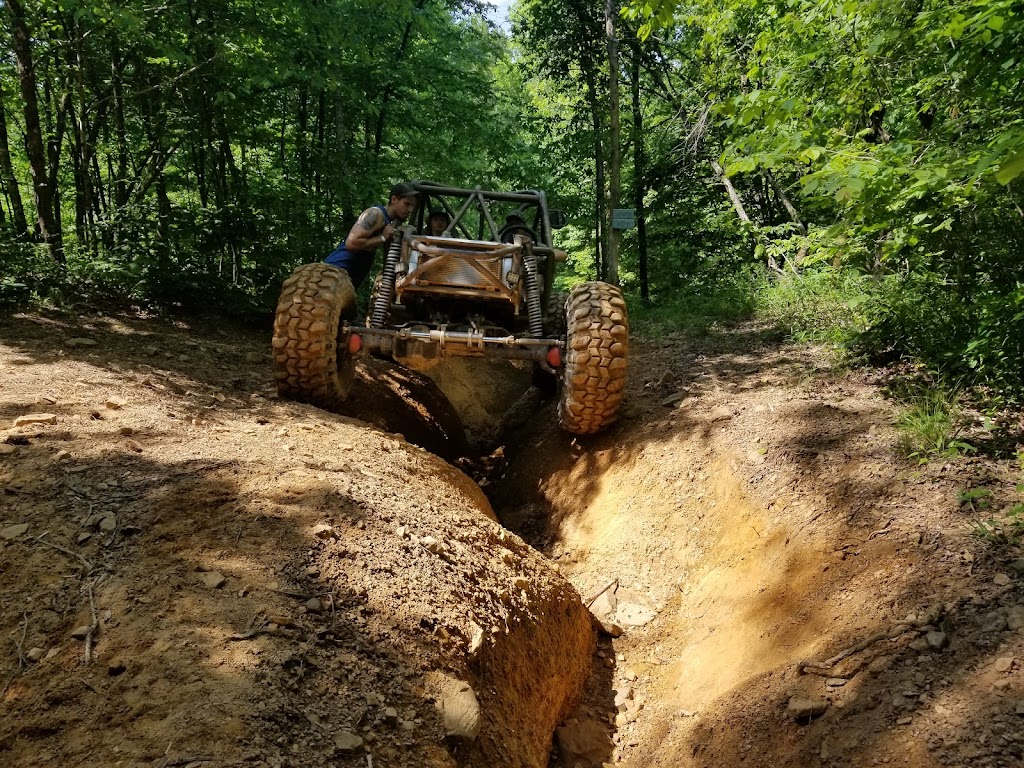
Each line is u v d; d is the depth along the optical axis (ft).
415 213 21.06
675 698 9.53
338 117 30.40
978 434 11.00
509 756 7.13
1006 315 11.67
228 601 7.00
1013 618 7.07
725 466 12.82
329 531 8.43
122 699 5.73
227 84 26.25
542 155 41.60
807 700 7.42
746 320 24.56
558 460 16.99
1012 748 5.76
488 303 17.07
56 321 18.60
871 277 19.35
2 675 5.88
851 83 15.26
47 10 21.54
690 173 37.14
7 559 7.17
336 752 5.68
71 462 9.18
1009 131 8.14
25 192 36.14
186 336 20.29
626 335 15.07
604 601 12.15
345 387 16.62
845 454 11.45
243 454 10.36
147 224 24.17
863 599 8.41
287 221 27.37
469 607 8.31
